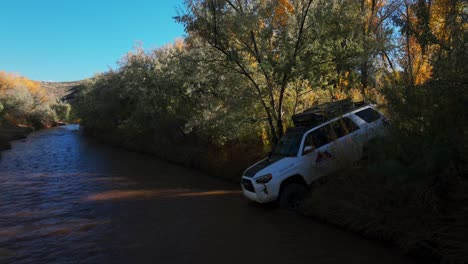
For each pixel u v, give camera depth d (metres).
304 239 6.36
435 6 8.15
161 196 11.51
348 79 11.38
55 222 8.87
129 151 29.28
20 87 68.56
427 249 5.11
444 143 5.77
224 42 11.80
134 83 26.31
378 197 6.60
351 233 6.52
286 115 12.86
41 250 6.73
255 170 8.70
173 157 20.89
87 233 7.76
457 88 5.71
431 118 6.18
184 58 13.67
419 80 7.57
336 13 10.93
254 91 12.30
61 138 48.00
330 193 7.64
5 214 9.90
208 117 15.38
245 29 11.42
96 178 15.95
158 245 6.62
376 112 8.91
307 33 11.26
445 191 5.82
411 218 5.78
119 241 7.05
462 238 4.90
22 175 17.42
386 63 10.73
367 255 5.43
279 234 6.75
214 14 11.16
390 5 14.61
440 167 5.58
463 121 5.75
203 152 18.03
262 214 8.34
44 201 11.55
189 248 6.34
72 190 13.34
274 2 11.77
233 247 6.22
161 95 22.41
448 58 5.99
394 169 5.95
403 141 6.48
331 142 8.46
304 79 11.71
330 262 5.27
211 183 13.61
